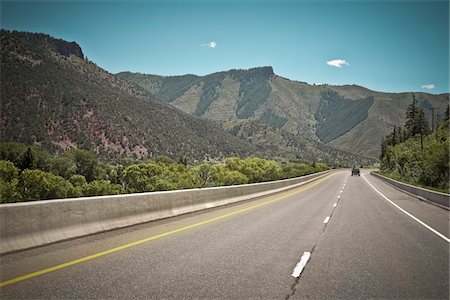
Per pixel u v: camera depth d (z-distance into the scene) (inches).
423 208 846.5
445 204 880.9
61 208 363.3
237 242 383.6
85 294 215.2
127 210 477.7
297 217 624.7
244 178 4202.8
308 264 298.2
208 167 4441.4
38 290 218.8
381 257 328.8
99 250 324.5
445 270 286.4
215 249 345.7
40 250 314.5
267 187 1290.6
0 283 229.1
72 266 271.0
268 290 230.8
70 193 3494.1
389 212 743.7
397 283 250.7
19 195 3038.9
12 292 214.4
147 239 384.2
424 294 229.6
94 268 267.4
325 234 452.1
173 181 4050.2
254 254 329.1
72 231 372.8
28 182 3179.1
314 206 840.9
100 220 421.1
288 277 260.2
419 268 291.6
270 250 348.5
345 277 263.1
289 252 342.0
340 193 1341.0
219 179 4210.1
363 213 713.0
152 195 547.8
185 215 624.4
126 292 220.4
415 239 428.5
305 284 245.1
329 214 682.2
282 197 1129.4
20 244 310.8
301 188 1662.2
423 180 1950.1
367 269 286.0
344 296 223.6
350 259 319.0
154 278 248.4
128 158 7657.5
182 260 299.7
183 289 228.4
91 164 4891.7
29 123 7716.5
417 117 5388.8
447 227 536.1
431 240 423.8
